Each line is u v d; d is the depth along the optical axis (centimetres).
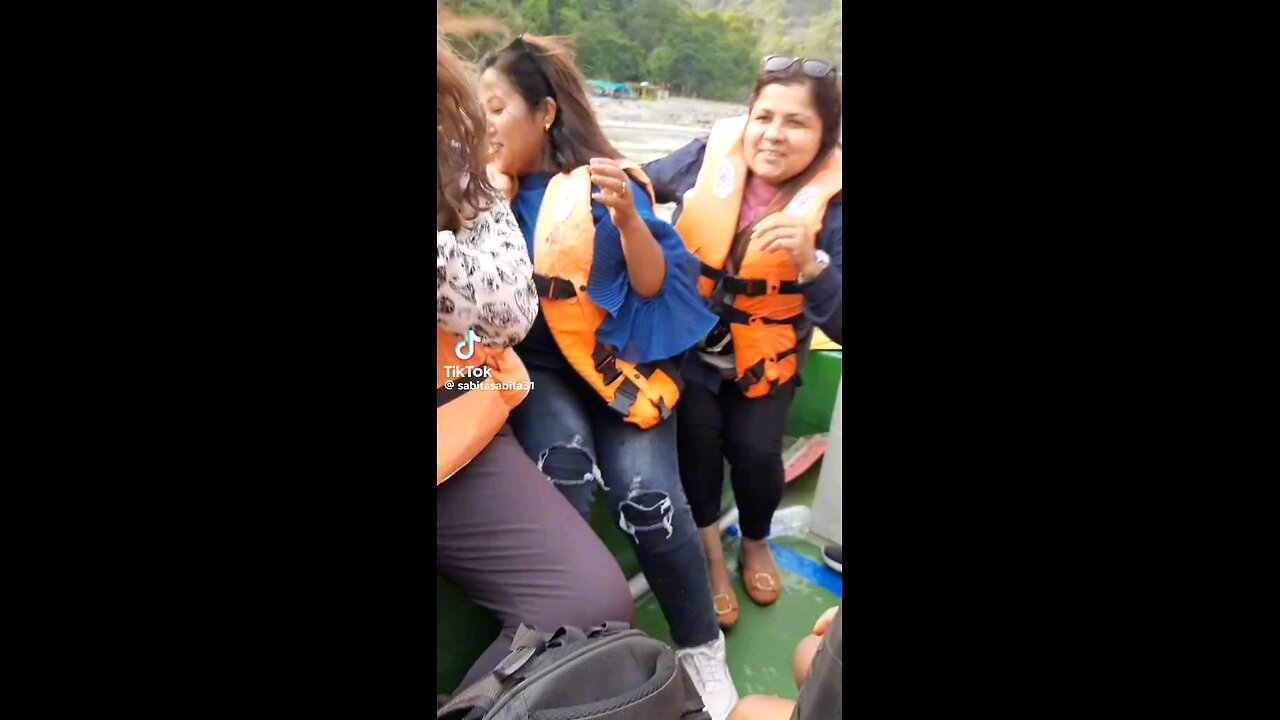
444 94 73
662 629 96
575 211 79
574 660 74
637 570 94
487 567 83
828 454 92
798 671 93
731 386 89
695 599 94
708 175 81
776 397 90
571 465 85
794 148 81
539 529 83
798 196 82
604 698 74
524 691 71
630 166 79
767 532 96
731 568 97
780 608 98
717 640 96
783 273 85
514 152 76
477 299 75
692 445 91
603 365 85
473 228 75
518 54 74
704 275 84
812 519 94
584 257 81
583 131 78
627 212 80
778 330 87
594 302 82
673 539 90
